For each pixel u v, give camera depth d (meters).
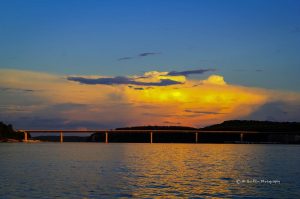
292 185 63.53
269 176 76.19
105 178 72.31
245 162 115.88
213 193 56.16
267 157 145.00
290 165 104.12
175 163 111.12
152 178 72.62
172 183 65.94
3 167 93.81
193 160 125.25
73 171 84.75
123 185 63.44
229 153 182.50
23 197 52.84
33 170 86.38
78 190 58.41
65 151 197.50
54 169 89.12
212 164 107.50
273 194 55.38
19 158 130.75
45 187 60.97
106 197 53.19
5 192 56.31
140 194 55.34
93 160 121.81
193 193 56.12
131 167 96.00
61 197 53.03
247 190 58.53
